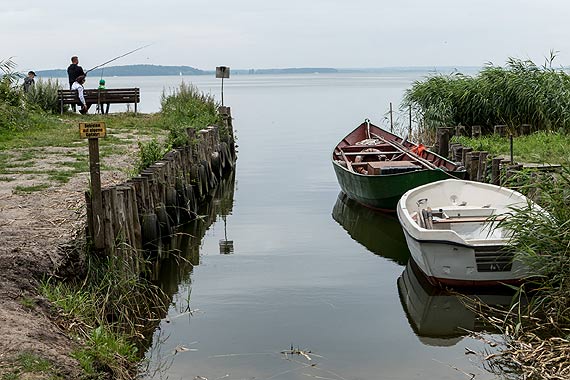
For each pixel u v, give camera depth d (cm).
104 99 2280
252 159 2216
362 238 1223
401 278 984
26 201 992
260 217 1388
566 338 690
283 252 1130
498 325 776
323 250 1143
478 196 1094
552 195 822
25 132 1762
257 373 671
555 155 1427
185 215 1299
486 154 1305
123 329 734
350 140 1803
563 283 751
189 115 1991
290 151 2402
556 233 760
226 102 5906
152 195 1081
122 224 840
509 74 1809
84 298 707
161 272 1021
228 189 1695
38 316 636
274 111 4562
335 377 663
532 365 649
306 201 1546
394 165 1401
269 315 836
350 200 1521
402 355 717
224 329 791
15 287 677
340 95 7175
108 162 1336
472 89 1842
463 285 875
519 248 797
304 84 14250
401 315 834
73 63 2273
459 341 754
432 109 1856
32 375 522
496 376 661
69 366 555
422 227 970
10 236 811
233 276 997
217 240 1208
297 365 690
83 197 1013
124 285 796
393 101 5609
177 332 781
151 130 1875
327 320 819
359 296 906
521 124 1817
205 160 1591
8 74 1925
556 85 1773
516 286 859
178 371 672
